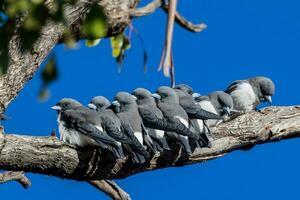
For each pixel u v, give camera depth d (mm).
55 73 8148
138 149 11992
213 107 15727
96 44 12922
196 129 13586
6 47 7531
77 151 11547
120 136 12148
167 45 7676
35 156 10969
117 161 12109
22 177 14141
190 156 13258
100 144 11859
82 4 10250
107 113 12711
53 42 10477
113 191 14602
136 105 13258
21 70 10422
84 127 12266
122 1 12312
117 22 12273
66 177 11781
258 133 14023
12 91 10555
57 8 7508
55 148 11219
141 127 12898
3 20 7688
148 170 12898
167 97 14125
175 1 7664
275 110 14477
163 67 7684
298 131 14328
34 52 10344
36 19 7434
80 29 10438
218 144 13727
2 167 10891
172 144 13047
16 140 10789
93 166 11797
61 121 12773
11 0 7527
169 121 13297
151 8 12906
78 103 13461
